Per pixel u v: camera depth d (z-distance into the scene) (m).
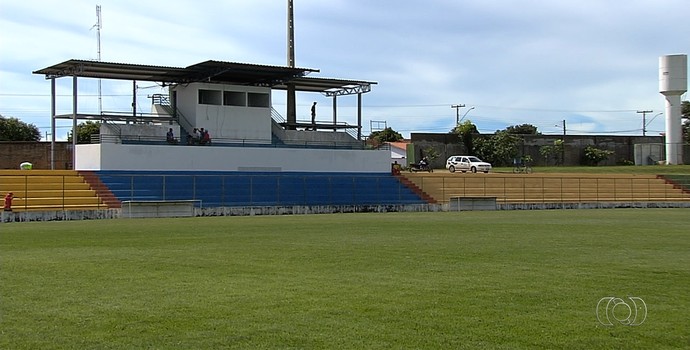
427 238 24.97
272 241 23.52
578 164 95.25
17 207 41.28
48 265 16.67
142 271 15.74
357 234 26.83
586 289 13.60
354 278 14.84
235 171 55.84
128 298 12.40
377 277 15.01
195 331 10.02
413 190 58.22
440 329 10.23
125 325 10.35
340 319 10.80
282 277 14.94
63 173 47.31
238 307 11.65
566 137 95.12
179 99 59.44
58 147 63.12
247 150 56.38
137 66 52.34
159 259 18.00
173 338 9.62
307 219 38.72
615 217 41.59
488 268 16.56
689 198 64.38
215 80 60.47
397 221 36.56
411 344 9.40
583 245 22.50
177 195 48.50
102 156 49.91
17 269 15.96
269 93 61.44
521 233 27.73
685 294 13.16
